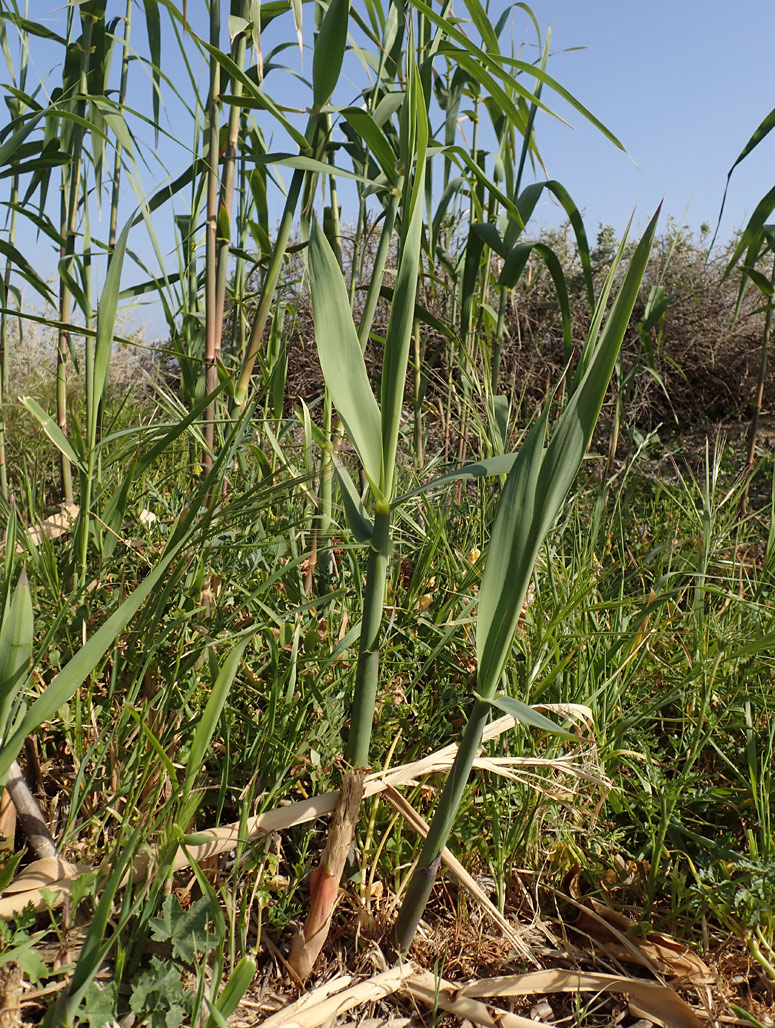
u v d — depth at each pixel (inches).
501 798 63.7
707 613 93.4
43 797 59.2
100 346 65.2
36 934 44.3
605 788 65.2
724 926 59.3
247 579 74.2
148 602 66.5
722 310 249.6
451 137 108.7
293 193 76.9
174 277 94.7
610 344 40.5
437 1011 52.9
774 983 55.5
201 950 43.2
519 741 65.2
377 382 214.7
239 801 58.2
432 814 63.0
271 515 83.7
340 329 46.3
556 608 77.3
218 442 90.5
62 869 49.3
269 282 77.6
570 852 63.9
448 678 75.4
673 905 59.3
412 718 70.2
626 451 207.0
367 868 58.8
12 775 53.6
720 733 74.8
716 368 245.4
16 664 41.3
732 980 56.2
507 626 45.5
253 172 92.8
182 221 106.2
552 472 42.9
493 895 61.4
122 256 63.9
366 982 52.3
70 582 73.2
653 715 72.6
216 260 84.2
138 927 45.4
